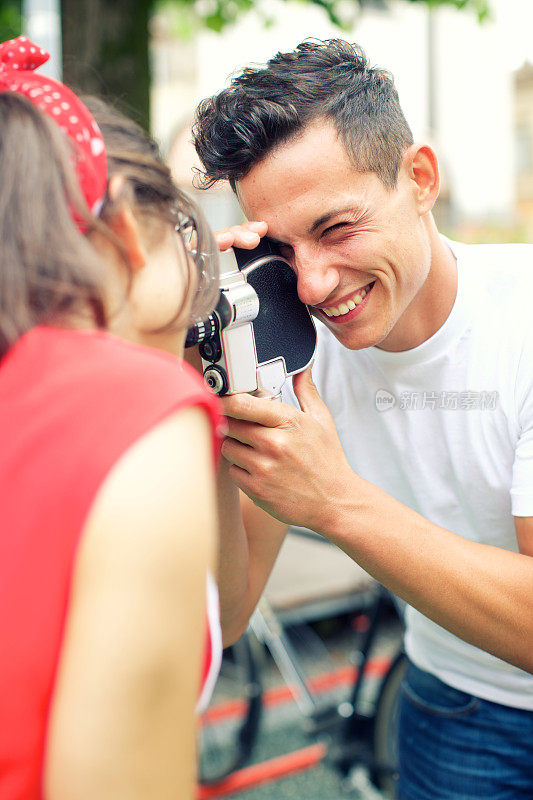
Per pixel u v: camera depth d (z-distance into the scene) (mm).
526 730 1481
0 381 662
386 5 8688
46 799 598
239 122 1141
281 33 7949
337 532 1167
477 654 1474
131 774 592
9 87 758
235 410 1132
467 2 4289
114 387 634
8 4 4039
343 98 1139
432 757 1576
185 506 615
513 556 1193
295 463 1143
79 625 590
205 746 2781
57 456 609
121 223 753
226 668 2830
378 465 1498
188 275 820
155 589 595
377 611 2516
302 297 1205
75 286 677
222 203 6320
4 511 606
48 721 601
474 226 9961
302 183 1138
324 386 1483
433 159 1233
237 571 1378
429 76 9422
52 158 692
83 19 3098
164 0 4648
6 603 593
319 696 2748
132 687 586
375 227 1167
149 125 3262
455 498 1436
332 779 2752
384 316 1243
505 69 9859
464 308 1313
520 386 1293
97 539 591
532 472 1259
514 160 10133
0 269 664
